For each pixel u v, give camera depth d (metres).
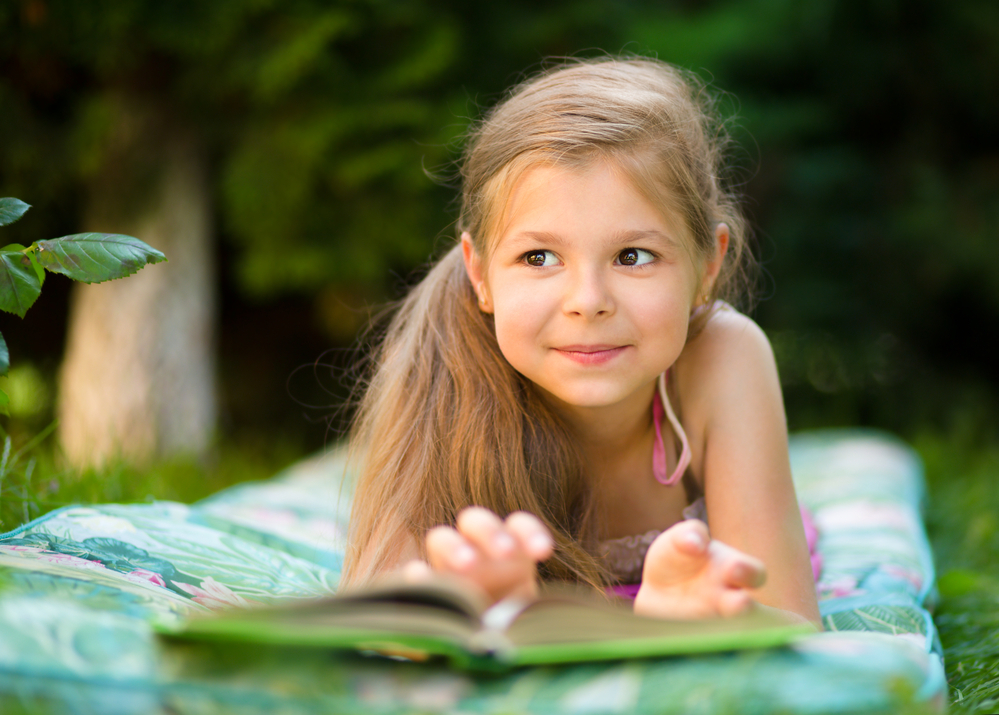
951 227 5.39
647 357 1.25
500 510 1.36
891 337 5.83
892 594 1.61
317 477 2.90
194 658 0.82
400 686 0.80
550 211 1.23
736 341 1.51
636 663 0.83
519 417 1.41
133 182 3.66
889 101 5.77
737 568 0.91
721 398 1.47
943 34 5.50
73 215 3.80
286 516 2.26
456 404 1.43
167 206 3.71
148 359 3.59
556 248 1.24
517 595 0.93
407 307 1.70
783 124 5.31
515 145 1.27
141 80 3.65
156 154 3.70
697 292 1.40
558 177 1.23
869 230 5.57
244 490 2.61
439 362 1.48
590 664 0.83
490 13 4.25
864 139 5.88
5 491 1.64
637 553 1.55
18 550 1.25
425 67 3.80
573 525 1.42
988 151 5.83
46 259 1.29
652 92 1.37
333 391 5.16
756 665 0.82
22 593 0.95
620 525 1.58
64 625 0.85
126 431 3.51
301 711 0.76
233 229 3.86
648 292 1.24
